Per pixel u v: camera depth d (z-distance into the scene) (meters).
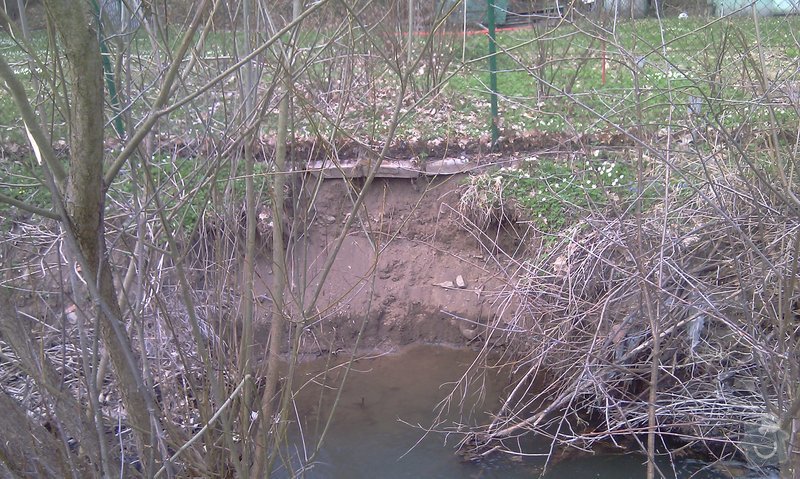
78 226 2.55
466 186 6.39
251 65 3.19
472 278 6.31
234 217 3.69
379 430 5.22
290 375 3.52
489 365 5.84
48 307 3.64
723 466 4.55
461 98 7.32
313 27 3.67
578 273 5.09
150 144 3.66
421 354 6.16
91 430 3.05
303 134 4.50
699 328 4.61
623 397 4.93
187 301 3.24
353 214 3.31
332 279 6.23
